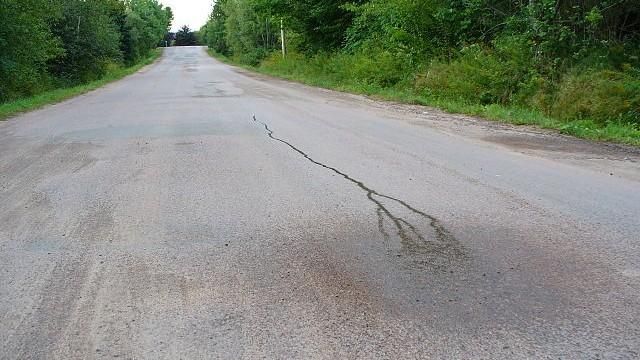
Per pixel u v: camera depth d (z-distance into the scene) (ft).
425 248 13.24
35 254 13.23
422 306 10.37
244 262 12.56
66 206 17.15
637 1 44.60
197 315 10.16
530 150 25.90
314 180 19.77
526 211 16.03
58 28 106.73
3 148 28.22
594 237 13.89
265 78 93.86
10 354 8.96
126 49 191.72
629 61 42.86
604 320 9.82
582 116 36.14
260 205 16.84
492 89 44.88
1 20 68.03
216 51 286.25
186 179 20.25
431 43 59.06
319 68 87.51
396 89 58.03
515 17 50.31
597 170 21.54
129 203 17.35
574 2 46.26
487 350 8.90
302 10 90.84
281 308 10.37
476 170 21.36
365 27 78.43
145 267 12.37
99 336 9.48
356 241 13.74
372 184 19.15
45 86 89.66
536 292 10.91
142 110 44.55
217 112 41.24
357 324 9.75
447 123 35.14
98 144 28.22
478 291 10.97
